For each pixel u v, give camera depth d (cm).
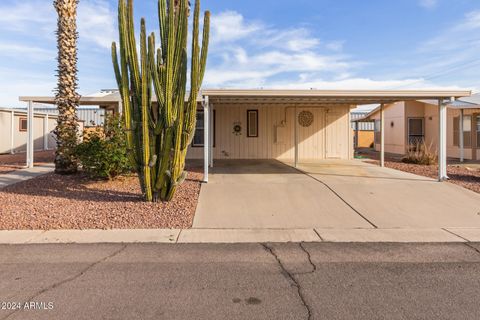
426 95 1004
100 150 960
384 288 385
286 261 468
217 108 1683
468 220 676
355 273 427
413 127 2102
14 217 660
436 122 1969
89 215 675
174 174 749
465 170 1280
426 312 334
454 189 911
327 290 380
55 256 481
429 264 458
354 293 373
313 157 1706
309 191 891
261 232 606
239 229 622
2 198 804
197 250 511
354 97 1080
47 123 2502
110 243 538
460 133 1681
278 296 366
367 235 590
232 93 994
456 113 1866
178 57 704
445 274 424
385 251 510
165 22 723
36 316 324
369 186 948
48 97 1377
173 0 684
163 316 326
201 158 1689
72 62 1105
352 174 1155
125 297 362
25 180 1043
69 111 1109
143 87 703
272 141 1700
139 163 759
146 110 714
